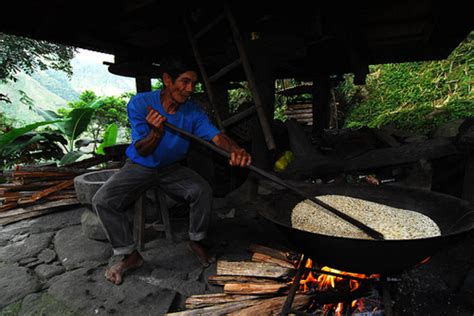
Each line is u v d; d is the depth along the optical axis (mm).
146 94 2160
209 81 3264
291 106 10445
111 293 2033
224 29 3361
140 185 2232
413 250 1317
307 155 3998
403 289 1889
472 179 2756
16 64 10414
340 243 1330
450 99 9133
